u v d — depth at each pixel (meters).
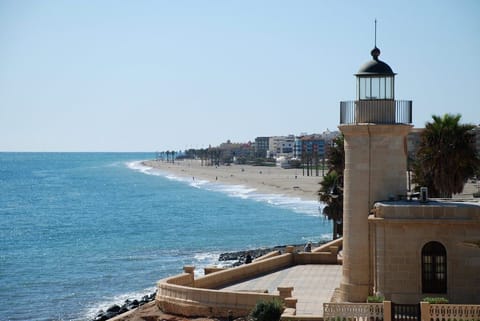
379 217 28.61
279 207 140.88
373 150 31.34
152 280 62.75
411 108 31.72
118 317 35.22
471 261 27.78
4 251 83.75
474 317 24.55
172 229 105.75
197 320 30.23
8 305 53.44
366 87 31.86
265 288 35.44
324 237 92.75
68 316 49.56
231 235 96.88
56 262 74.50
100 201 165.12
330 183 63.25
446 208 27.84
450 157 48.22
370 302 26.50
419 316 24.78
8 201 166.12
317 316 26.17
